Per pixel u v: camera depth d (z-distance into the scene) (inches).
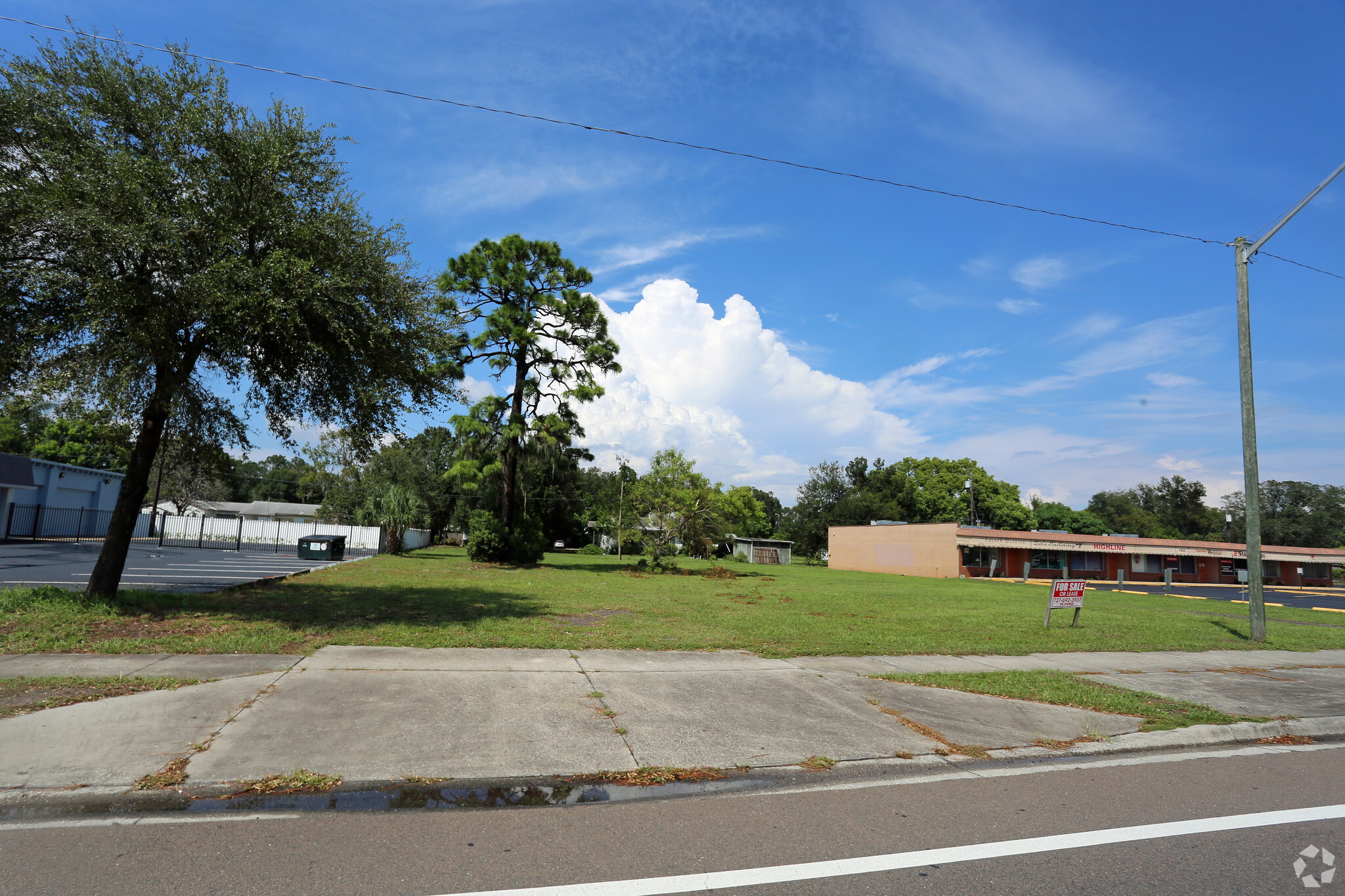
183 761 202.4
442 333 499.8
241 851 153.9
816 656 410.0
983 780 221.1
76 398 415.5
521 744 231.1
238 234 411.8
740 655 402.6
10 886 134.7
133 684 274.4
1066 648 474.9
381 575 883.4
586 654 377.7
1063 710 307.4
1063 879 151.0
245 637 375.6
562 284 1285.7
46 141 385.1
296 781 193.8
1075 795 208.7
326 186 456.8
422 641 387.2
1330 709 327.3
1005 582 1556.3
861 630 530.0
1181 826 184.5
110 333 394.3
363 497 1743.4
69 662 307.0
